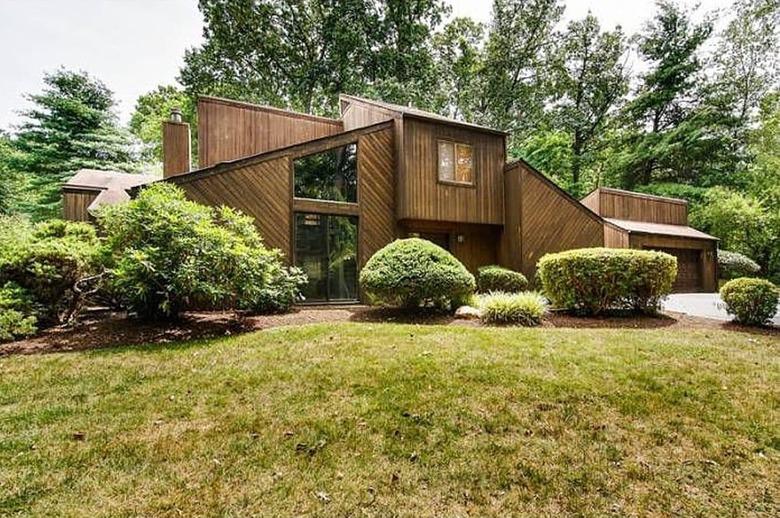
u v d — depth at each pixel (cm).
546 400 368
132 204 636
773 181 1831
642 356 490
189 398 371
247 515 223
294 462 274
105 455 278
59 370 438
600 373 431
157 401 365
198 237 632
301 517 224
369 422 328
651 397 377
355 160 1066
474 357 479
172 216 623
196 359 477
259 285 689
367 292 823
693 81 2286
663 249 1531
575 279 777
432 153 1142
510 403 362
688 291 1599
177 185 824
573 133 2541
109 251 648
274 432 312
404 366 447
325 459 278
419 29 2277
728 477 270
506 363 458
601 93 2489
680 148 2180
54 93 2178
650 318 761
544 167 2348
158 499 235
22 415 334
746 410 356
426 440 304
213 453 283
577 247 1273
